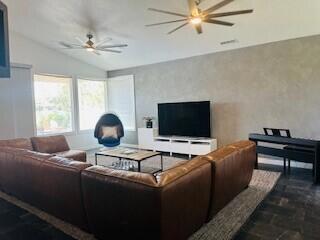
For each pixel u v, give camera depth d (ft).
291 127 14.89
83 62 22.58
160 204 5.37
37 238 7.26
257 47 15.83
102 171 6.57
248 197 10.05
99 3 12.96
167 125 19.71
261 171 13.82
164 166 15.51
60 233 7.54
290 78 14.71
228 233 7.37
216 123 17.98
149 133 20.29
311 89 14.07
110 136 18.99
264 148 14.19
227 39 15.46
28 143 13.35
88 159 18.24
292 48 14.53
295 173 13.39
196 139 17.84
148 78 21.80
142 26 14.83
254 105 16.20
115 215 6.24
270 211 8.83
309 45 13.97
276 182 11.91
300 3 11.17
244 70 16.47
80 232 7.59
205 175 7.11
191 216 6.70
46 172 8.10
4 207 9.53
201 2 11.32
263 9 11.84
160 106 19.98
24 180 9.20
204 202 7.29
